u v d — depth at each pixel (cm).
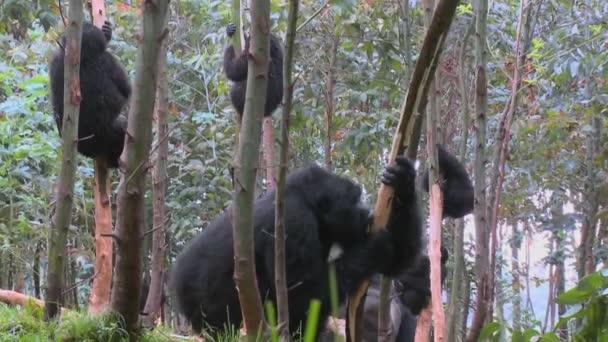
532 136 1311
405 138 485
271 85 880
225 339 672
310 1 1197
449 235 1452
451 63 1091
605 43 1168
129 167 577
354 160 1373
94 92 796
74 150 662
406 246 579
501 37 1223
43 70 1306
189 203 1389
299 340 655
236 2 859
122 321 645
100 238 795
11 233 1388
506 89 1280
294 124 1244
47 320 682
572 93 1205
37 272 1494
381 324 571
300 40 1212
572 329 525
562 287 1841
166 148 958
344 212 677
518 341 429
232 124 1405
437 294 578
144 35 554
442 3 405
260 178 1236
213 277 731
